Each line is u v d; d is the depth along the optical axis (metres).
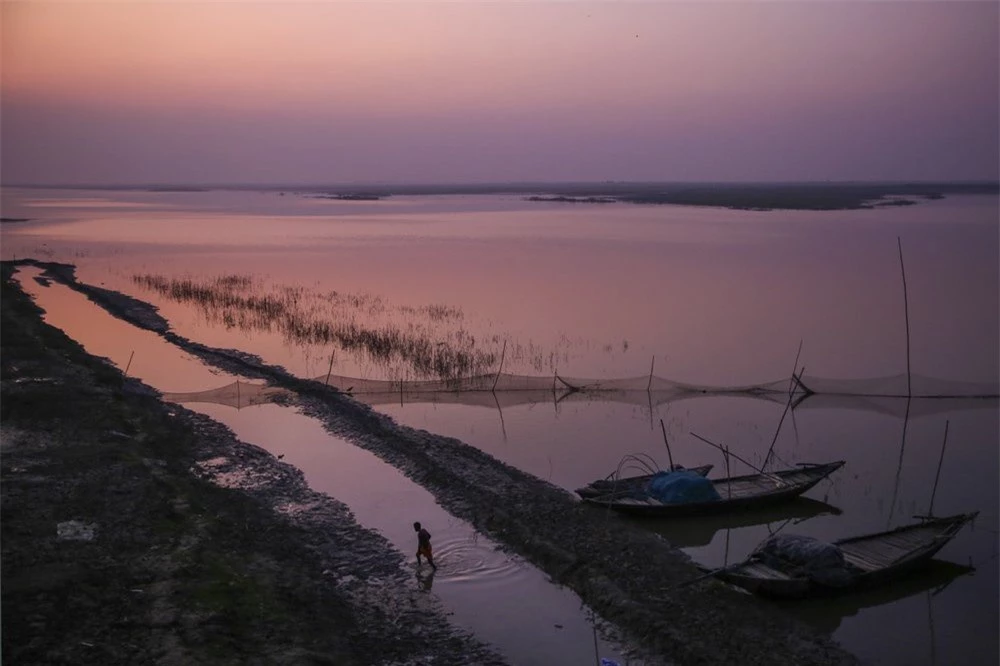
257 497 22.33
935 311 49.03
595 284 58.91
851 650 15.59
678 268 67.12
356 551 19.33
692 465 25.05
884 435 28.11
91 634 14.58
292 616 15.98
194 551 17.95
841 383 34.03
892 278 60.97
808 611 17.00
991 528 20.80
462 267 68.25
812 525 21.08
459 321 45.44
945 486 23.53
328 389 32.50
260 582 17.12
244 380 34.28
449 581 18.02
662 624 15.93
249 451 25.75
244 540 19.39
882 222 115.31
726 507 21.36
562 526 20.17
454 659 15.18
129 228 112.19
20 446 24.50
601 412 30.47
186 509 20.39
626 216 138.75
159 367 36.50
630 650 15.47
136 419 27.98
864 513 21.77
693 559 19.14
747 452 26.30
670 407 31.12
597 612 16.77
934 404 31.58
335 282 59.62
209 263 71.12
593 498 21.62
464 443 26.50
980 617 16.73
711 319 46.56
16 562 17.06
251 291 54.91
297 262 72.00
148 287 57.31
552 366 36.38
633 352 38.97
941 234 94.62
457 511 21.36
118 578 16.67
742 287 57.44
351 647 15.41
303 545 19.53
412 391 32.56
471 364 35.78
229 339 41.88
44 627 14.66
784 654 15.02
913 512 21.80
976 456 26.03
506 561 18.89
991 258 71.81
